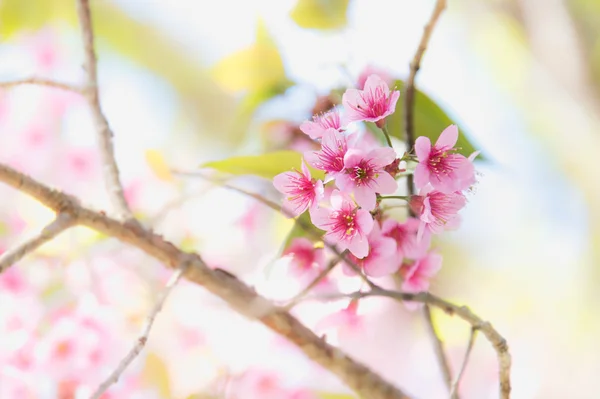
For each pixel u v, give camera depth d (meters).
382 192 1.14
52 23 1.57
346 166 1.14
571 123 2.16
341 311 1.25
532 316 2.18
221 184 1.22
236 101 2.21
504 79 2.23
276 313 1.19
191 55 2.28
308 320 1.28
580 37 1.78
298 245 1.22
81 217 1.18
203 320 1.35
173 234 1.38
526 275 2.22
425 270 1.20
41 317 1.32
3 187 1.40
